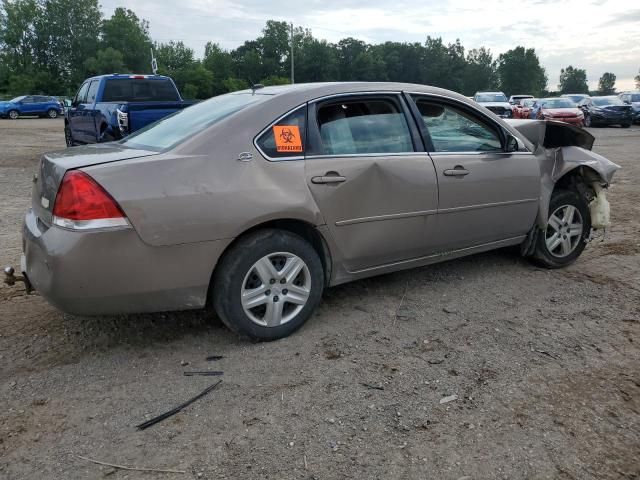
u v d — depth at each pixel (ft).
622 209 25.67
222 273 11.02
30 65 273.33
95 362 11.04
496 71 421.59
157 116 32.17
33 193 11.87
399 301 14.16
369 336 12.19
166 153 10.68
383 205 12.70
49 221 10.26
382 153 12.82
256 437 8.77
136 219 9.84
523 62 412.16
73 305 9.91
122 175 9.91
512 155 15.12
